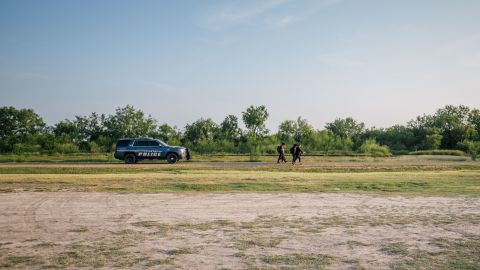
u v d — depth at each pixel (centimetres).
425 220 1005
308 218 1030
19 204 1212
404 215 1073
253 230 889
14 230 876
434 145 7225
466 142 6300
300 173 2350
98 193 1469
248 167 2755
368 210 1150
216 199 1345
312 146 5772
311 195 1459
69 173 2338
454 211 1136
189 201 1298
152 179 1942
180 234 848
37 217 1019
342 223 968
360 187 1709
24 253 698
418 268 623
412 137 7825
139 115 6284
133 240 794
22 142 5369
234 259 668
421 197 1413
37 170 2447
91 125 6200
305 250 727
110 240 793
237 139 6291
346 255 695
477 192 1562
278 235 843
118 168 2600
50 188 1598
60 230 878
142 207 1177
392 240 802
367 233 864
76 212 1091
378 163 3206
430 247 749
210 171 2436
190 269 614
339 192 1548
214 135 6281
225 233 859
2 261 651
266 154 4872
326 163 3222
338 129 7819
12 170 2439
